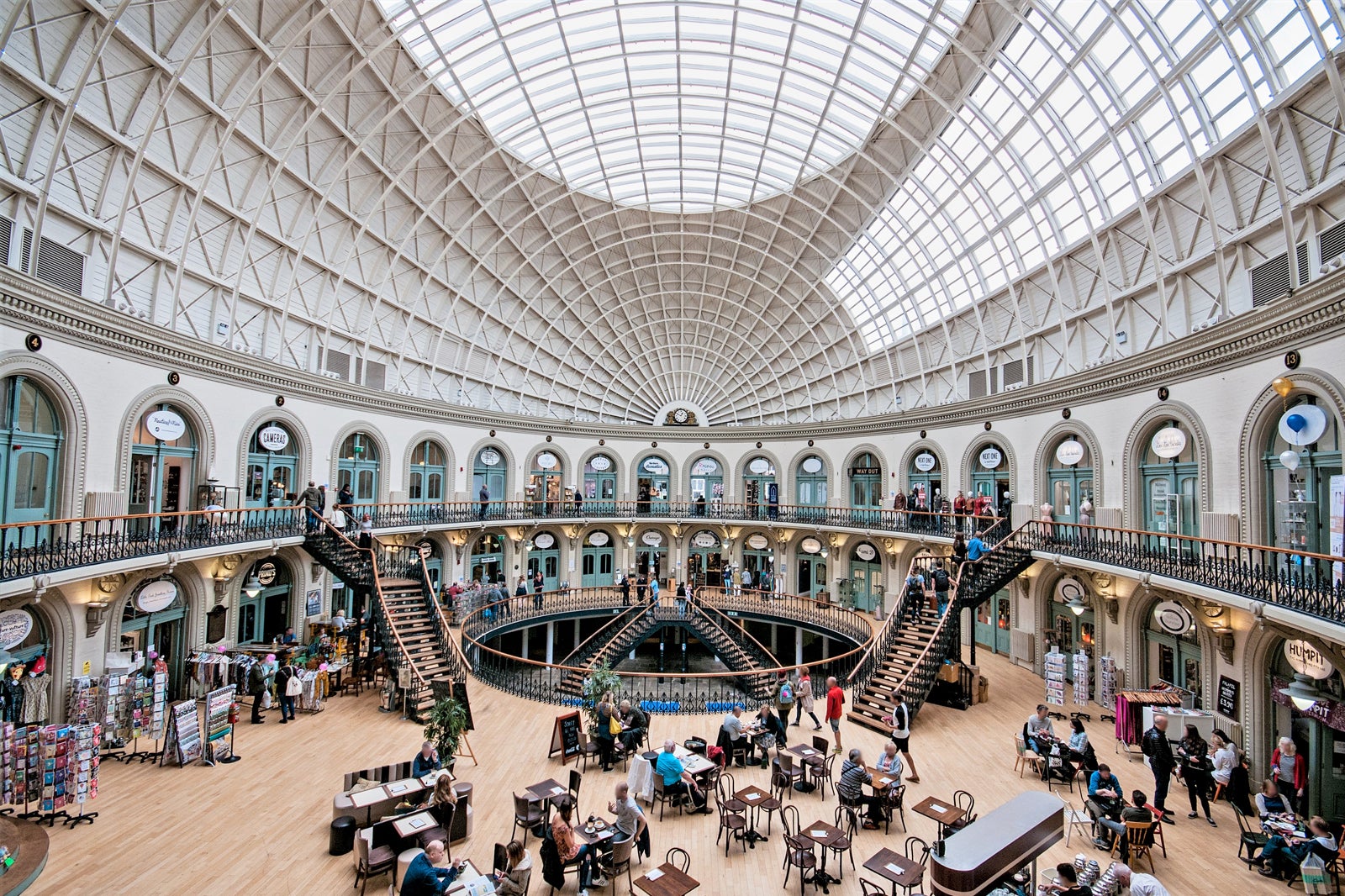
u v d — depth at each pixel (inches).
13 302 423.2
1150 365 572.7
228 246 656.4
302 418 776.9
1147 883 283.1
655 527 1328.7
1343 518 352.5
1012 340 831.7
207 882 318.3
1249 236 494.9
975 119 712.4
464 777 455.8
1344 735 402.6
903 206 904.3
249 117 625.9
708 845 371.9
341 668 650.2
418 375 1002.7
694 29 740.0
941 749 518.9
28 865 255.3
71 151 494.3
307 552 780.0
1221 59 476.7
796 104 822.5
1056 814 248.8
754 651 869.2
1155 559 507.8
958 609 651.5
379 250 875.4
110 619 534.0
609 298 1261.1
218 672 590.6
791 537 1208.2
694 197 1095.6
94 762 406.0
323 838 363.6
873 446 1119.6
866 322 1129.4
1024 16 575.2
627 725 496.7
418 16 634.2
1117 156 600.7
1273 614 368.8
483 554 1136.8
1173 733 478.3
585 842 316.5
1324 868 321.4
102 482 518.0
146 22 502.9
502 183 944.3
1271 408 447.5
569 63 765.9
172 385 596.7
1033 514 775.7
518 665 1012.5
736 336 1354.6
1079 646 704.4
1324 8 402.9
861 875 340.8
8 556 388.8
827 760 463.8
